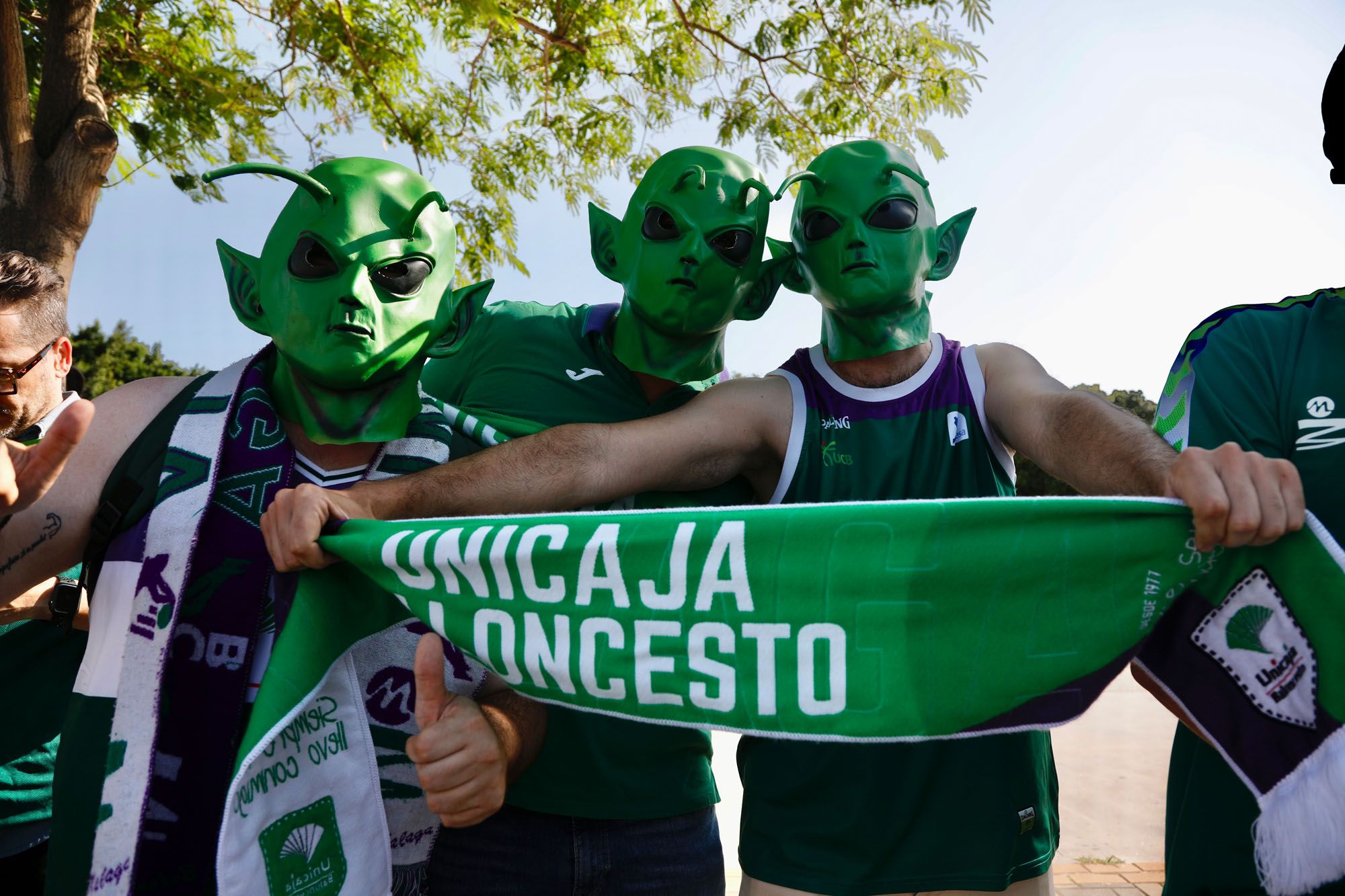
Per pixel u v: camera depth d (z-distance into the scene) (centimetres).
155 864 146
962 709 149
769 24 701
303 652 150
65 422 133
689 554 155
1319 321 165
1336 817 137
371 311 157
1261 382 163
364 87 702
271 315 160
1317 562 137
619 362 222
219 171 150
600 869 205
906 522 151
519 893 203
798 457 204
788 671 153
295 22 664
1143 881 414
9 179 467
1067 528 146
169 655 148
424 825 169
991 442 204
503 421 199
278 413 170
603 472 180
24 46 589
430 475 167
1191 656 148
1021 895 202
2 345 204
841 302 199
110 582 155
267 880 146
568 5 704
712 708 154
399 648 166
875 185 199
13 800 206
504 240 790
